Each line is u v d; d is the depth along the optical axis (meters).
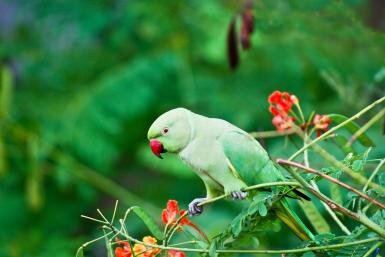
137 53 13.06
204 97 12.30
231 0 12.54
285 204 5.52
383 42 8.62
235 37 7.54
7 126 12.25
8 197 12.50
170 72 12.47
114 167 13.05
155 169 13.03
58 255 11.60
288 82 12.01
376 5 12.23
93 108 12.28
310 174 5.30
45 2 13.23
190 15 12.71
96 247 12.86
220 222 10.84
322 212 9.16
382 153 8.55
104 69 13.07
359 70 9.88
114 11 13.13
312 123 5.86
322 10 8.51
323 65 10.74
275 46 11.55
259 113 12.07
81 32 13.10
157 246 5.24
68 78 13.09
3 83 11.86
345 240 5.23
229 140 5.78
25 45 13.34
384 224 5.14
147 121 12.79
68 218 12.65
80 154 12.27
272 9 8.58
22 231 12.36
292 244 10.67
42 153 12.34
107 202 12.98
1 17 13.80
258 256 8.04
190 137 5.82
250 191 5.81
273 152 9.91
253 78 12.25
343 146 5.93
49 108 12.65
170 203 5.47
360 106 8.25
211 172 5.80
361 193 4.91
